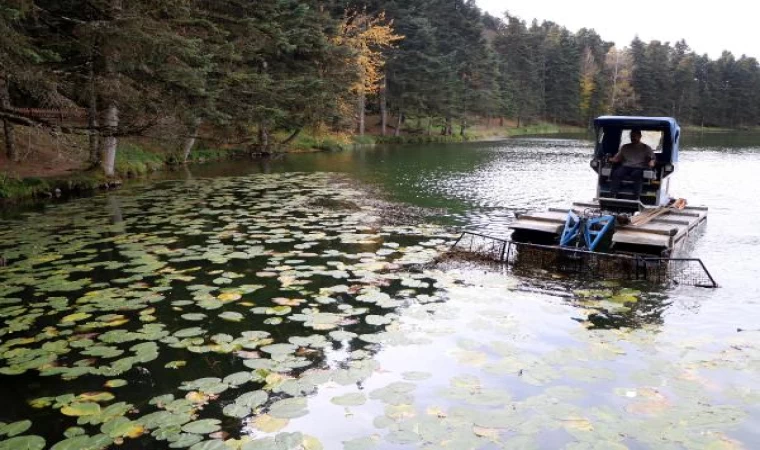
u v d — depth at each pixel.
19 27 11.62
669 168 9.62
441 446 3.26
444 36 49.78
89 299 5.81
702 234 9.84
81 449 3.22
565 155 30.80
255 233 9.20
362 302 5.81
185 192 14.12
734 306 5.85
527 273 7.05
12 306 5.59
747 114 78.56
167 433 3.39
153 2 14.23
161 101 14.24
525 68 66.62
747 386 4.06
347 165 23.05
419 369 4.29
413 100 41.81
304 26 25.44
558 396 3.87
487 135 55.69
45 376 4.16
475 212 11.91
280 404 3.74
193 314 5.38
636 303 5.91
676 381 4.12
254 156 26.33
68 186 13.82
